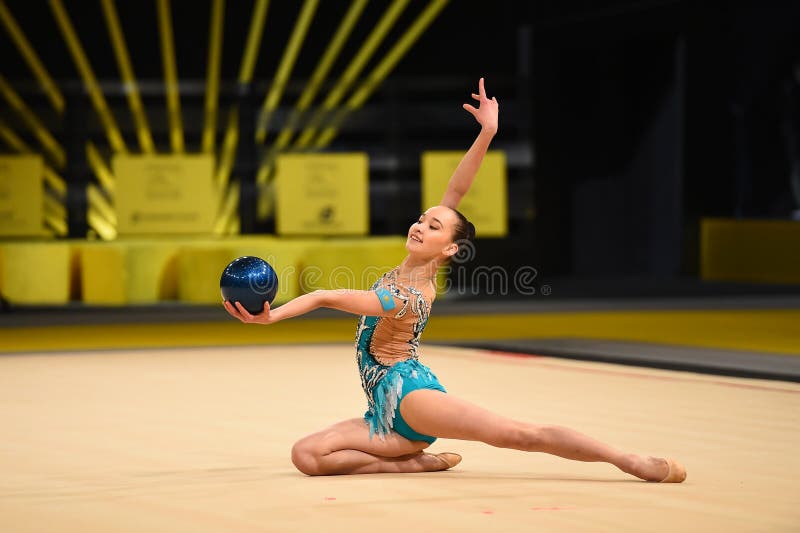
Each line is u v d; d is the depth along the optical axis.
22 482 13.73
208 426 18.08
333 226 49.38
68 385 23.14
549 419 18.48
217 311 41.88
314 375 24.72
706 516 11.76
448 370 25.27
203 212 48.69
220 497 12.77
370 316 14.35
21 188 47.97
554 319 38.47
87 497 12.84
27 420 18.72
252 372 25.23
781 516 11.76
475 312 41.28
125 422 18.47
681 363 25.50
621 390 21.94
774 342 30.78
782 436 16.92
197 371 25.45
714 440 16.58
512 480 13.74
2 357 28.41
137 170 48.38
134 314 40.94
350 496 12.79
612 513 11.89
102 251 45.19
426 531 11.11
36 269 45.44
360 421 14.42
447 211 14.38
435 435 13.86
